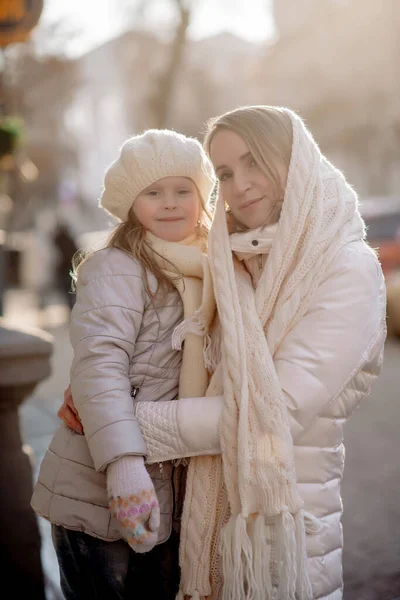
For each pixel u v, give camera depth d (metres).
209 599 1.63
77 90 24.52
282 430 1.48
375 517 3.50
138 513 1.47
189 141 1.78
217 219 1.66
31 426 5.16
